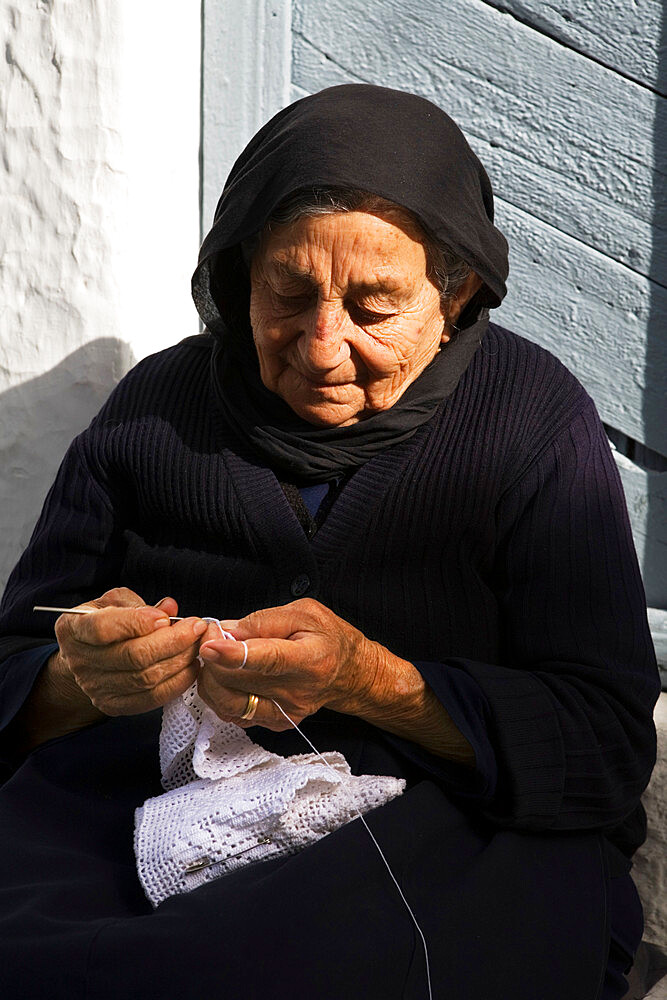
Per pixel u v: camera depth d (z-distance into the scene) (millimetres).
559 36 1927
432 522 1409
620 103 1911
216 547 1484
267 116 2076
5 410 2053
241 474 1457
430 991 1153
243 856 1226
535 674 1351
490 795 1270
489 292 1432
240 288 1486
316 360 1308
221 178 2111
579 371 2008
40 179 1965
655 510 1981
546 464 1416
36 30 1917
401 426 1409
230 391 1496
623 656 1366
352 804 1252
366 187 1245
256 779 1261
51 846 1312
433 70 2008
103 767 1420
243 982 1098
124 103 1915
